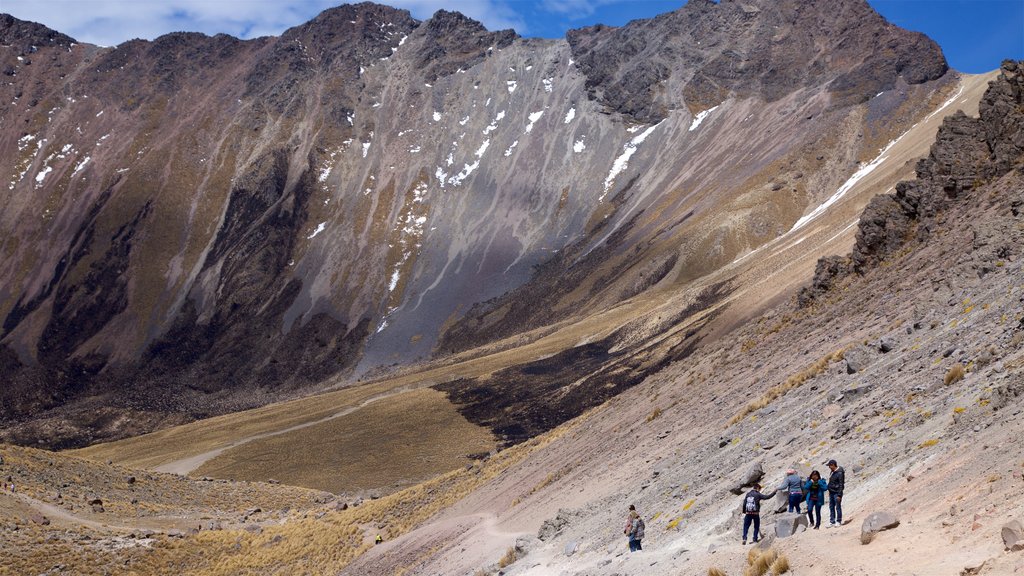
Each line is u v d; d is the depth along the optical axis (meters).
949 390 23.44
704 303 171.00
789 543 18.36
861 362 33.03
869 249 57.06
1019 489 14.90
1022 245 34.41
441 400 166.88
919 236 53.06
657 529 27.97
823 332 48.16
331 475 129.12
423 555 51.72
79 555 62.53
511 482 59.97
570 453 58.31
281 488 101.56
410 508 69.81
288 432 161.88
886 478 20.05
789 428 30.47
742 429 34.75
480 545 45.22
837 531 18.05
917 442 20.97
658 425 49.72
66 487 81.12
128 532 69.38
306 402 198.12
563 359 178.88
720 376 54.06
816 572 16.27
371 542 62.16
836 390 31.23
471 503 60.94
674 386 61.50
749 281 166.88
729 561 19.70
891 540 16.14
